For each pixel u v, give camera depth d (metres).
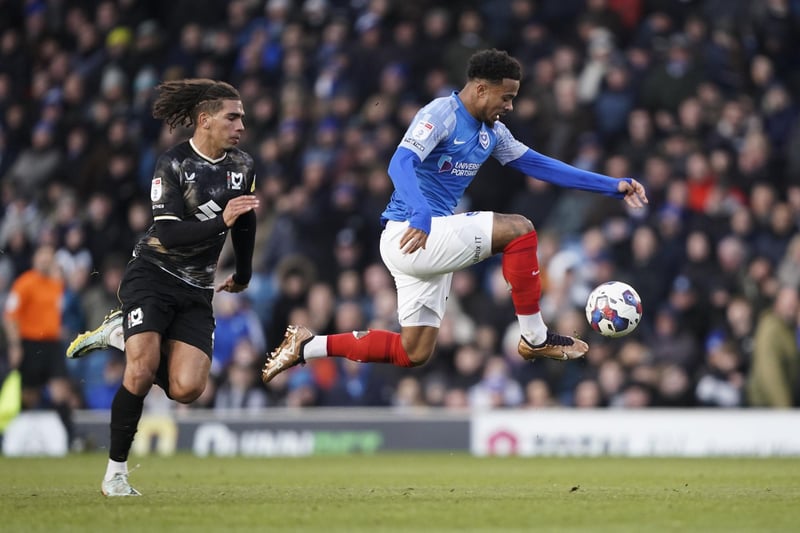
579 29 59.03
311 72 61.12
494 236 23.92
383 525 17.88
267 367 25.95
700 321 47.00
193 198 23.34
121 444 23.02
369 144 56.00
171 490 25.02
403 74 58.69
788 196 51.47
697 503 21.16
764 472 31.28
